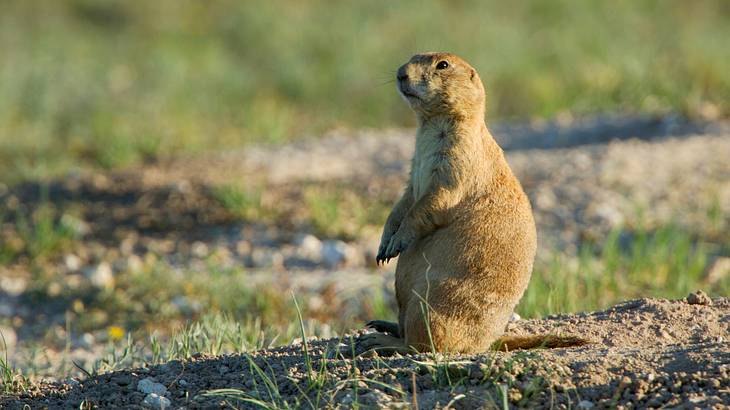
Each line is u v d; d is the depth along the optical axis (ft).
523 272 22.85
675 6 89.25
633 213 44.19
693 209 44.50
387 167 55.16
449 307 22.20
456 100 23.41
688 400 18.39
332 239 44.09
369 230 44.65
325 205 45.93
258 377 21.40
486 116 67.00
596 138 58.29
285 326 33.86
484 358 20.67
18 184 54.13
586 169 50.24
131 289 38.52
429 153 23.54
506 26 82.23
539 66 73.26
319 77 74.54
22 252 44.32
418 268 22.89
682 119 58.34
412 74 23.57
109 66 78.48
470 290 22.24
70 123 65.00
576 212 44.91
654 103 62.49
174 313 36.45
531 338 22.59
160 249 44.14
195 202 49.44
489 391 19.22
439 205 22.85
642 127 58.75
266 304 35.88
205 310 36.37
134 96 69.51
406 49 77.36
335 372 20.79
